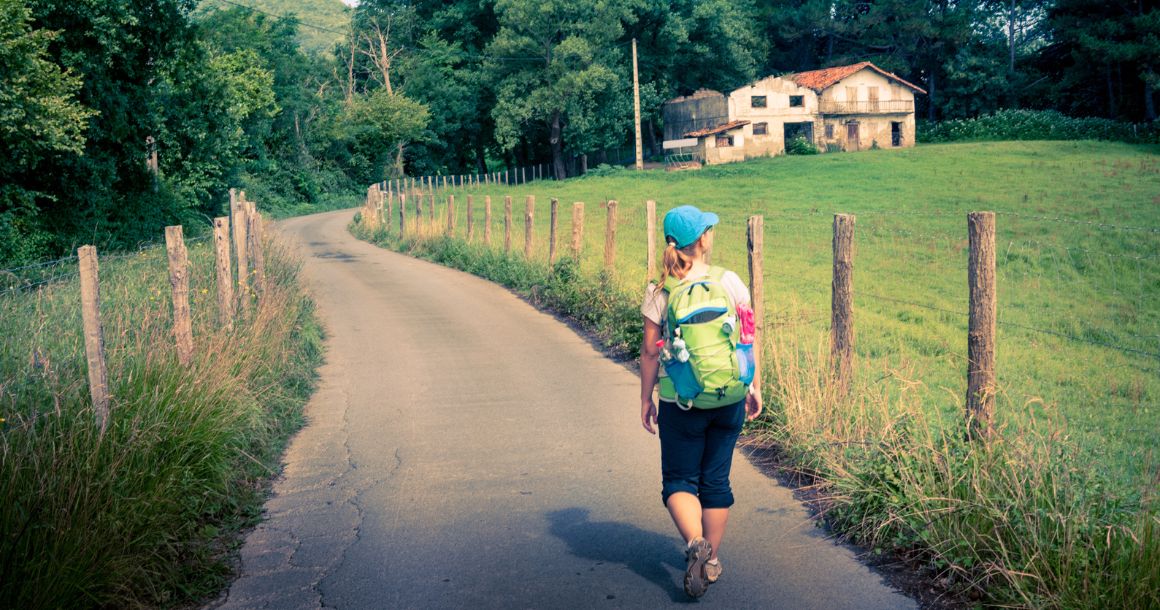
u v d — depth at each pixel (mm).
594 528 4844
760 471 5727
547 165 74812
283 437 6797
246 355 7438
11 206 23281
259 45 60312
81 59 23453
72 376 5480
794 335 8305
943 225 26469
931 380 9484
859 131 65938
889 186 39719
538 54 62594
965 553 4027
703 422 3877
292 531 4914
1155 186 34344
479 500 5352
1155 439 6863
